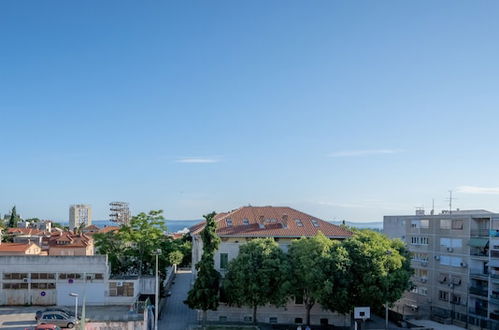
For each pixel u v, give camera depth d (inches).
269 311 2146.9
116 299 2204.7
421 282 2802.7
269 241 2053.4
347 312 1943.9
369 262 1911.9
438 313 2532.0
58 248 3501.5
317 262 1900.8
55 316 1800.0
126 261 2566.4
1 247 3356.3
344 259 1899.6
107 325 1768.0
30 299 2177.7
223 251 2178.9
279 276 1951.3
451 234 2618.1
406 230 2992.1
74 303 2191.2
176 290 2935.5
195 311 2348.7
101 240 2559.1
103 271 2215.8
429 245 2780.5
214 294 1993.1
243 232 2210.9
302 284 1996.8
